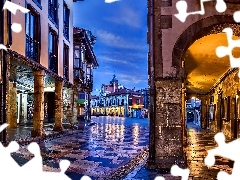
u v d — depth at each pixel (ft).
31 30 42.78
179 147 21.49
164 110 21.85
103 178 19.40
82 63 79.87
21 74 50.72
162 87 21.99
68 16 66.18
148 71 23.95
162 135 21.67
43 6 46.42
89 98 107.45
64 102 66.54
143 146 38.34
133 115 223.92
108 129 74.59
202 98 82.84
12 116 59.62
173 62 21.99
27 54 40.68
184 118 38.06
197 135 57.00
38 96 43.91
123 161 26.25
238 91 43.16
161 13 22.41
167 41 22.20
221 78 55.11
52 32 53.01
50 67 52.31
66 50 65.10
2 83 31.22
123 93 236.63
